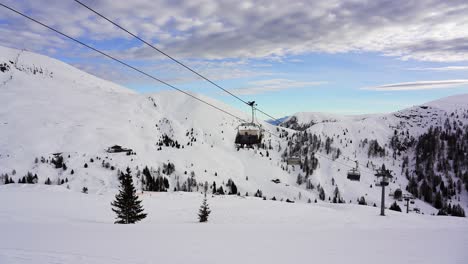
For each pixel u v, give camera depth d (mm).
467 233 23594
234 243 18000
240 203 91375
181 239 19391
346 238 20453
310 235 21938
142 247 16172
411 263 12953
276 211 74812
